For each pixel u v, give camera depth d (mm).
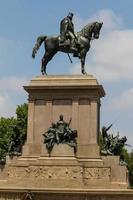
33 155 59750
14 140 62281
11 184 57781
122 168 58344
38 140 60406
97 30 62938
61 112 60812
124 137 61656
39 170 57719
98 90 60344
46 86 60938
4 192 55531
